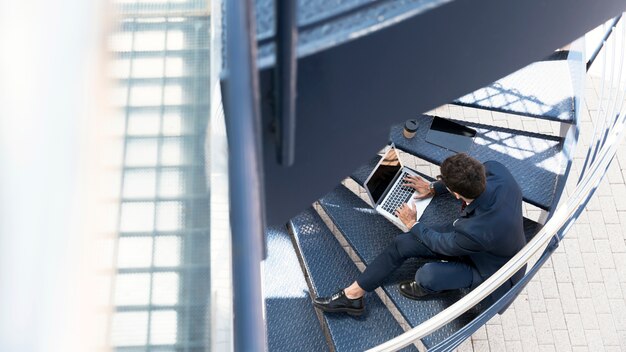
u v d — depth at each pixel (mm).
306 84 2154
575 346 5914
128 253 2240
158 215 2279
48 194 1245
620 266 6191
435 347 4199
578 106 5008
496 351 5871
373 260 4734
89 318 1309
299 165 2420
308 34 2078
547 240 4102
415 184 5008
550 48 2703
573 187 6504
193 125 2414
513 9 2346
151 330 2201
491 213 4164
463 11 2215
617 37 6836
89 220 1356
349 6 2117
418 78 2355
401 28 2133
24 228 1188
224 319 2227
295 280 4879
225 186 2357
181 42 2555
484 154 5184
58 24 1354
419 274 4531
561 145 5227
